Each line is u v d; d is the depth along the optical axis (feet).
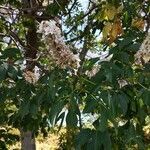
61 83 8.00
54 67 8.34
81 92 7.93
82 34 14.97
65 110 7.78
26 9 15.01
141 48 8.16
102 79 7.84
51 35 8.07
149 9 12.23
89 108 7.51
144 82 8.18
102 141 7.25
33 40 16.49
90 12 14.83
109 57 8.26
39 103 8.52
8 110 14.57
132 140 8.50
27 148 21.59
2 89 9.50
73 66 8.13
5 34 15.06
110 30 11.21
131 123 8.59
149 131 14.38
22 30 16.71
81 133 7.42
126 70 7.96
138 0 12.02
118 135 8.47
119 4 11.75
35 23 16.10
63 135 21.93
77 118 7.60
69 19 16.84
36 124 11.12
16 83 9.18
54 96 7.82
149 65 8.29
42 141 33.22
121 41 8.22
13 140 18.98
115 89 7.80
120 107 7.57
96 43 16.07
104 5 11.91
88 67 8.13
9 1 17.06
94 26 13.87
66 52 8.09
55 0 14.60
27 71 9.09
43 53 9.06
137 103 8.36
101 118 7.25
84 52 13.98
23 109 8.84
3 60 8.98
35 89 9.05
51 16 15.38
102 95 7.49
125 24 11.80
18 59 9.15
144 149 8.37
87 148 7.28
